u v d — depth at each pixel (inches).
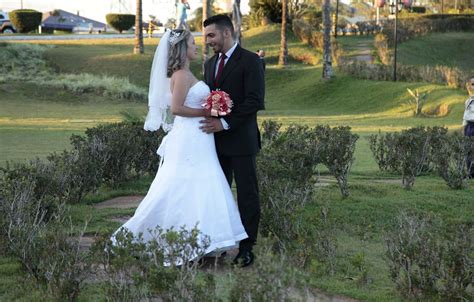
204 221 203.2
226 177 223.0
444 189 358.6
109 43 1774.1
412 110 1047.6
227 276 193.6
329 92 1267.2
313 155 317.1
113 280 160.4
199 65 1466.5
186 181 205.6
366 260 226.2
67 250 180.9
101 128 370.0
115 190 354.3
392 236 211.3
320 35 1667.1
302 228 223.9
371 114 1064.2
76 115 1051.9
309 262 205.8
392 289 192.2
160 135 390.3
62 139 700.0
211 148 210.4
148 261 156.7
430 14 2242.9
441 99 1047.6
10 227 201.5
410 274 185.9
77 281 172.9
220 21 209.6
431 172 431.5
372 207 299.1
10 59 1471.5
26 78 1331.2
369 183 375.6
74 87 1274.6
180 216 204.5
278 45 1749.5
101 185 362.0
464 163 364.5
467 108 419.8
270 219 224.1
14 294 177.8
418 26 1993.1
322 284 191.9
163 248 160.6
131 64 1485.0
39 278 182.5
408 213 274.8
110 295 157.2
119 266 155.1
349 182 381.1
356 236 265.1
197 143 207.5
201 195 205.3
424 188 361.4
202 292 143.7
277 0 1959.9
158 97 217.6
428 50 1879.9
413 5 2876.5
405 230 201.8
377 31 1955.0
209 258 217.0
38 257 183.3
